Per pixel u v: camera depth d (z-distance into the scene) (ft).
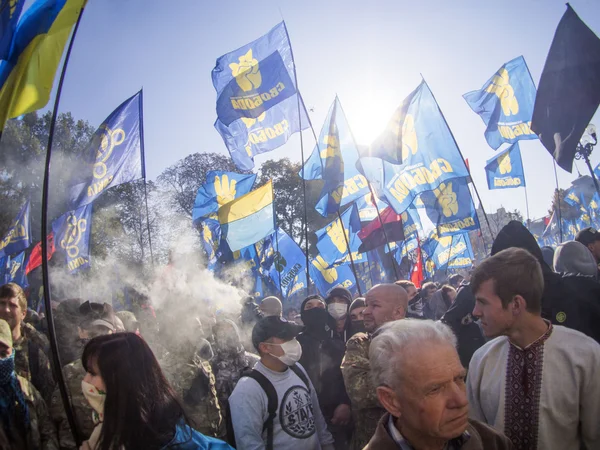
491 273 7.58
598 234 13.88
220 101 23.94
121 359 6.58
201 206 32.73
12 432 7.98
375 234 26.96
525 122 24.03
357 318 14.76
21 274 34.01
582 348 7.23
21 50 12.98
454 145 21.89
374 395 9.60
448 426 5.49
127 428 6.35
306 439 9.75
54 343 7.67
